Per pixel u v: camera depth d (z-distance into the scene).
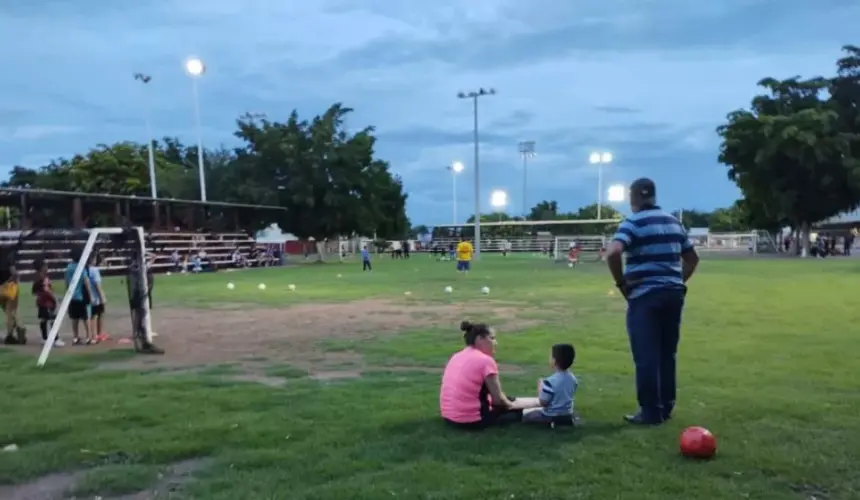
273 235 88.75
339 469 5.85
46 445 6.74
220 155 69.75
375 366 11.21
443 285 30.56
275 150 61.16
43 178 79.44
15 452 6.53
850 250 68.88
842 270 38.00
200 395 8.91
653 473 5.63
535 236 90.50
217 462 6.12
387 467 5.92
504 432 6.91
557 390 7.08
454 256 70.62
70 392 9.23
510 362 11.22
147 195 73.81
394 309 20.56
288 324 17.20
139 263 13.05
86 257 12.59
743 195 71.88
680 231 7.17
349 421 7.42
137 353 12.81
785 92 64.38
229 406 8.27
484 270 43.75
